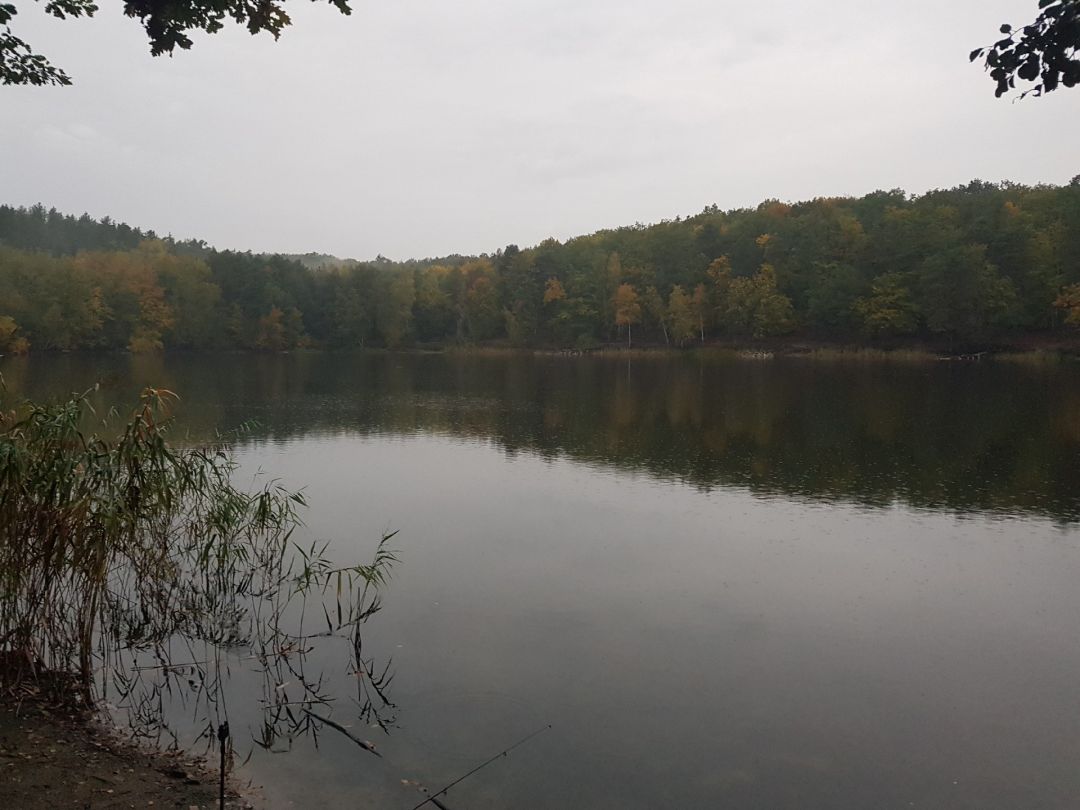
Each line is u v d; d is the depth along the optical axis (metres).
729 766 4.96
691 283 71.50
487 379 39.06
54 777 4.40
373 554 9.45
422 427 20.84
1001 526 10.82
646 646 6.83
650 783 4.74
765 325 62.88
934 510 11.72
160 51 6.44
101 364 50.12
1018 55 3.67
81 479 6.15
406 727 5.34
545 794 4.58
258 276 76.06
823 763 5.05
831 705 5.83
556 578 8.62
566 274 76.81
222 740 4.12
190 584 7.93
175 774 4.59
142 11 6.08
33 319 57.34
